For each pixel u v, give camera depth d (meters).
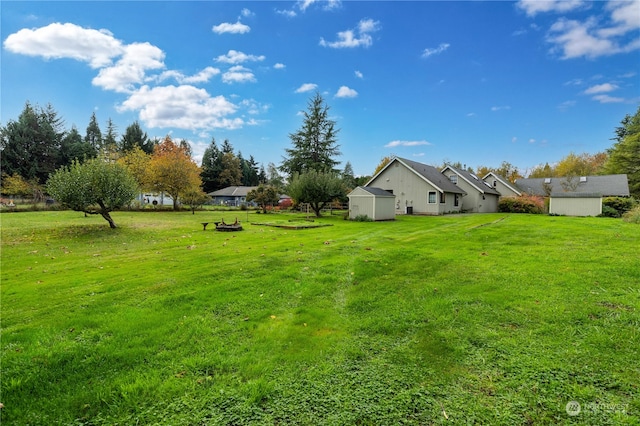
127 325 3.64
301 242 10.11
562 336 3.09
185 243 10.62
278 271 6.12
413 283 5.12
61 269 7.04
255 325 3.62
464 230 12.34
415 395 2.31
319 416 2.12
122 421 2.13
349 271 6.00
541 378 2.43
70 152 42.66
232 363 2.79
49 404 2.30
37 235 11.85
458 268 5.93
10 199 30.06
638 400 2.15
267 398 2.32
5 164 36.22
